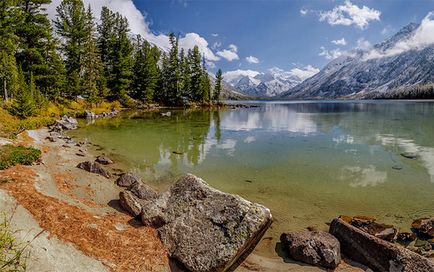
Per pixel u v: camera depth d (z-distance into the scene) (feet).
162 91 324.80
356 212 41.04
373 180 55.01
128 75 260.21
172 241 29.73
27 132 84.07
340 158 72.38
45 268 22.33
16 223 26.63
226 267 27.35
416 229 35.65
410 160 69.36
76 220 30.53
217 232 29.43
